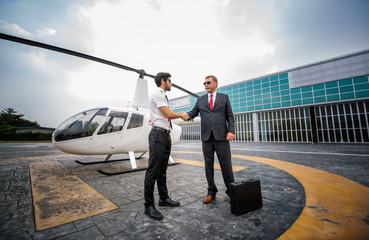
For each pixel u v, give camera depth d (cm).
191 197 229
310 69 1900
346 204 192
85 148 379
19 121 4775
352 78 1670
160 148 187
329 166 429
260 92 2228
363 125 1638
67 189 263
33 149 1090
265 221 159
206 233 139
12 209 190
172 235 136
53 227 148
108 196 233
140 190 260
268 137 2186
